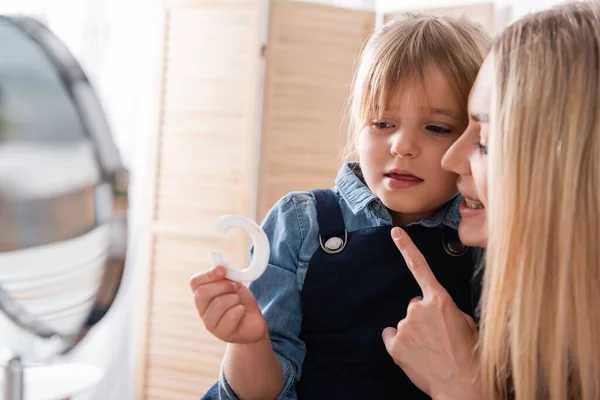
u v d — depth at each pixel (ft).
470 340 2.58
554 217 2.27
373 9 9.02
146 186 9.50
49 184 1.74
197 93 8.54
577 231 2.25
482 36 3.04
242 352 2.64
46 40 1.72
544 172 2.26
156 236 8.77
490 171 2.37
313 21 8.28
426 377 2.57
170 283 8.66
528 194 2.29
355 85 3.15
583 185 2.25
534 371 2.31
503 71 2.38
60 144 1.72
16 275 1.79
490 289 2.37
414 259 2.66
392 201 2.77
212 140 8.46
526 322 2.30
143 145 9.62
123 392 9.38
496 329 2.35
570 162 2.23
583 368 2.26
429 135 2.76
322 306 2.97
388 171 2.77
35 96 1.71
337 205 3.08
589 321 2.26
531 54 2.32
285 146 8.30
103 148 1.73
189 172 8.58
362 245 2.97
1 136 1.71
